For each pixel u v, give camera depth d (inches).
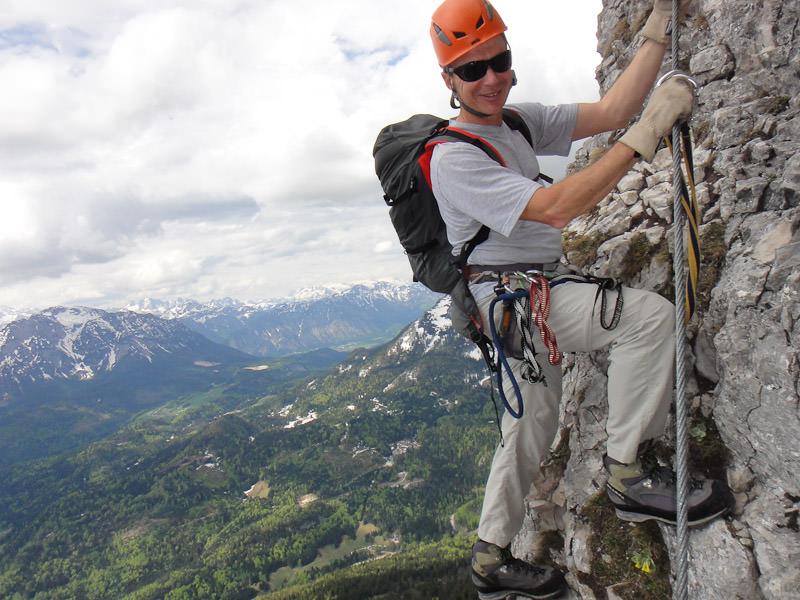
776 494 113.3
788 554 106.7
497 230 114.7
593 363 172.9
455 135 121.2
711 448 131.5
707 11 196.1
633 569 139.3
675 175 108.7
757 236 135.0
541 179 142.8
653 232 172.1
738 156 158.1
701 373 140.5
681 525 108.1
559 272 129.3
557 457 178.1
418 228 132.3
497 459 150.4
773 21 168.4
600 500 154.6
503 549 148.8
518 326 124.2
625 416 122.9
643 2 239.1
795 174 133.5
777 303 115.9
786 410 110.1
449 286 132.4
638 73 145.0
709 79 187.5
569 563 156.6
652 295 119.9
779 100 160.7
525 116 140.9
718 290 137.3
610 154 104.9
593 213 208.7
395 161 131.2
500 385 146.3
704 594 119.2
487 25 112.3
